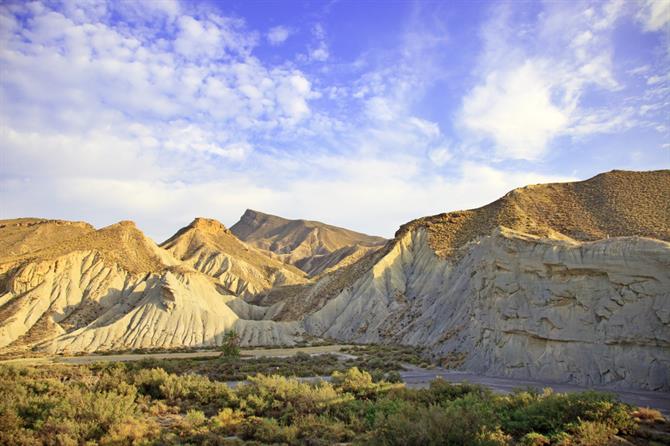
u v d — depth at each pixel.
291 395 21.70
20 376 28.19
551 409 16.94
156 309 71.94
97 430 15.58
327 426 17.27
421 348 50.34
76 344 63.38
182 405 22.11
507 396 21.59
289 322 80.38
